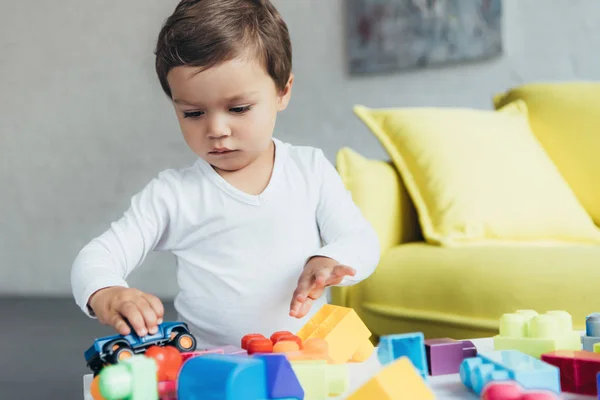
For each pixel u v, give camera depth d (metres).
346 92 2.99
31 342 2.39
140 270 3.30
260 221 0.97
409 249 1.49
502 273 1.29
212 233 0.98
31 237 3.47
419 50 2.78
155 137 3.32
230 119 0.85
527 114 1.85
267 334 0.97
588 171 1.75
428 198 1.57
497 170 1.60
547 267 1.27
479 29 2.66
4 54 3.46
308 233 1.00
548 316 0.73
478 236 1.51
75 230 3.43
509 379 0.58
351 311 0.72
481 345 0.80
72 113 3.40
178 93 0.85
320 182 1.02
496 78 2.68
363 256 0.90
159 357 0.61
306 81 3.06
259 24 0.88
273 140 1.02
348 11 2.94
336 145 3.03
